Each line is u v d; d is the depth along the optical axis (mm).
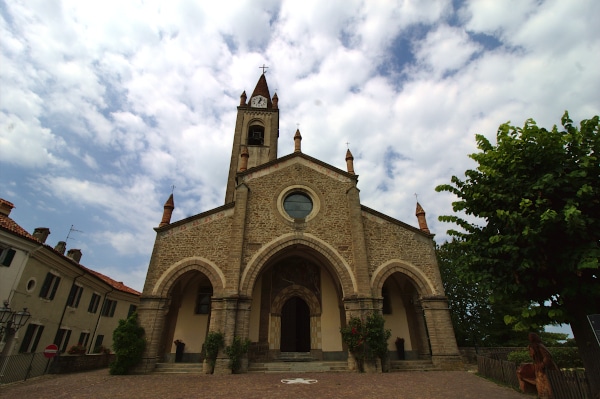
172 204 21469
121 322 16750
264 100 37000
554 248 7566
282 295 21562
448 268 31109
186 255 19000
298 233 20172
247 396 10516
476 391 11164
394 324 21531
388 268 19750
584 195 7215
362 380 13664
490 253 8586
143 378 14445
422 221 22906
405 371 17000
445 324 18594
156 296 17766
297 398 10234
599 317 6820
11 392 11508
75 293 23359
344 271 19281
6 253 16281
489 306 28453
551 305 8078
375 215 21312
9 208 18547
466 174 9539
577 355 14906
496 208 8727
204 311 20938
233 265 18359
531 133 8195
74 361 18359
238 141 32344
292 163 22828
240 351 16297
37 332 18875
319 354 20125
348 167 23547
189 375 15344
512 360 14398
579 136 7723
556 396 8992
